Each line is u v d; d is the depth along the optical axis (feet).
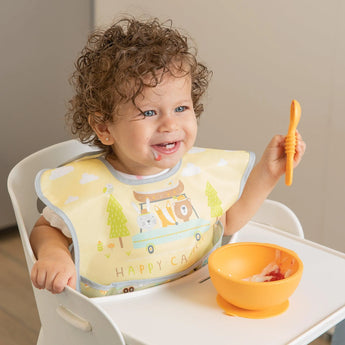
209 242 3.01
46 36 6.17
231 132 5.26
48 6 6.11
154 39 2.88
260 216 3.44
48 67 6.27
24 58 6.07
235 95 5.14
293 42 4.61
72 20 6.31
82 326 2.39
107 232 2.77
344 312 2.53
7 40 5.91
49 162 3.22
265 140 4.99
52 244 2.70
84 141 3.22
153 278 2.83
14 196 2.84
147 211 2.85
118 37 2.96
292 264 2.63
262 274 2.72
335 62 4.35
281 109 4.81
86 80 2.96
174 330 2.35
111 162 2.96
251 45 4.91
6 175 6.27
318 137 4.60
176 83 2.68
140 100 2.64
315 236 4.81
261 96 4.94
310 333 2.36
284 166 3.06
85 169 2.88
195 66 2.96
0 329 4.79
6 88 6.02
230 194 3.09
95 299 2.56
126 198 2.84
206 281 2.77
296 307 2.52
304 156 4.74
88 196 2.79
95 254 2.75
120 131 2.73
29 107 6.24
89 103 2.88
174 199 2.93
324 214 4.70
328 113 4.49
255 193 3.11
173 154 2.72
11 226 6.48
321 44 4.42
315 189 4.72
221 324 2.40
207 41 5.25
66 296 2.44
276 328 2.37
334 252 3.01
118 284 2.77
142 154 2.69
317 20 4.41
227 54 5.11
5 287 5.37
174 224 2.88
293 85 4.68
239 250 2.76
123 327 2.37
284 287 2.39
